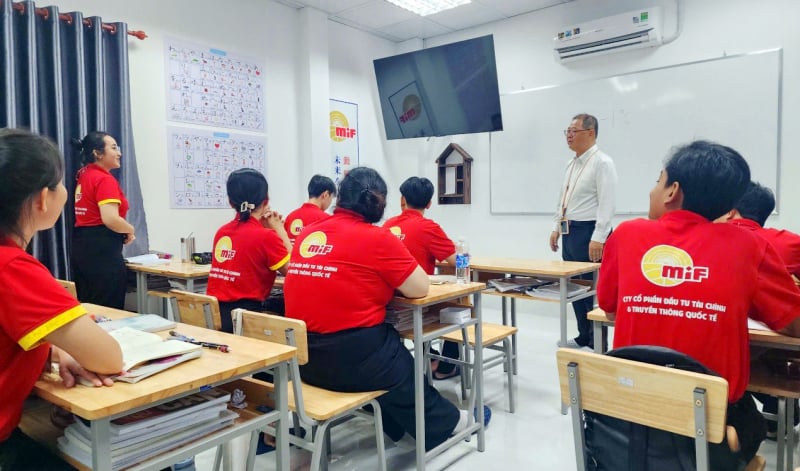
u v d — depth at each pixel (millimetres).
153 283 3404
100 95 3426
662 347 1184
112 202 2984
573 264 2975
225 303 2303
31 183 997
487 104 4758
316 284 1813
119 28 3521
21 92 3129
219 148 4262
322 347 1779
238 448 1750
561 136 4816
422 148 5746
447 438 2166
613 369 1159
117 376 1073
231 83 4328
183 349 1203
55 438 1264
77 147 3148
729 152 1366
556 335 4180
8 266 978
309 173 4848
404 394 1943
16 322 972
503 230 5258
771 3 3797
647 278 1369
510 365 2686
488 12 4941
